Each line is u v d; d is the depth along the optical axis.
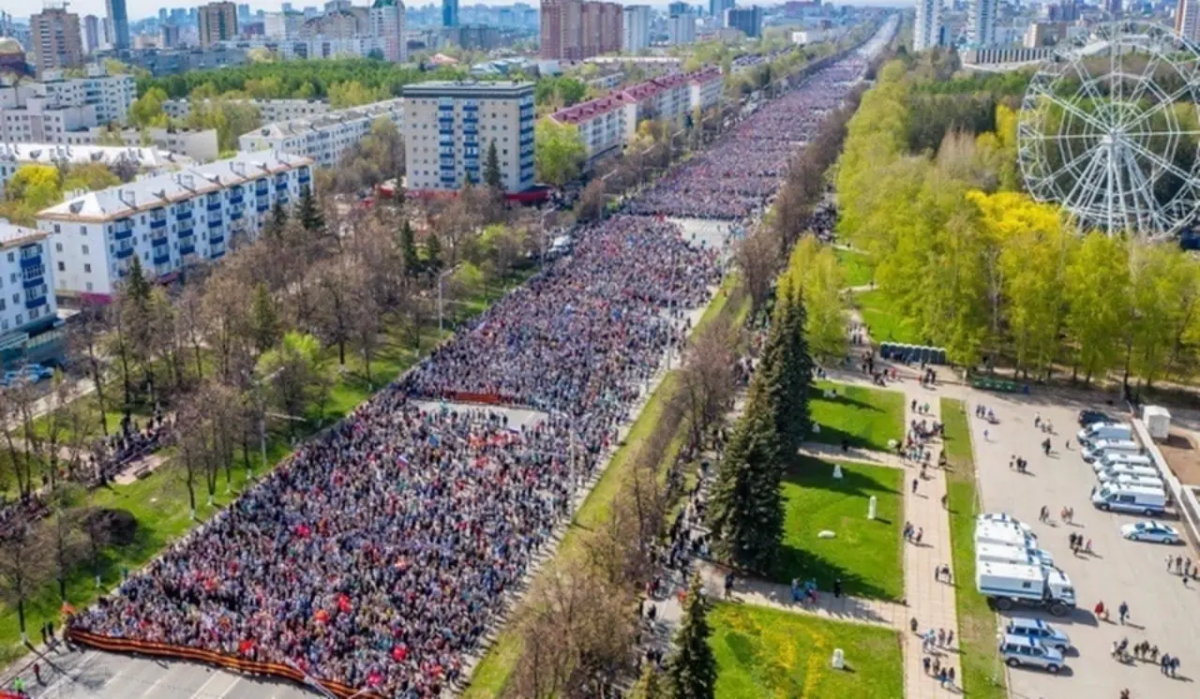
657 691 80.31
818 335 181.25
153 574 115.25
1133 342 170.75
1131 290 170.75
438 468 140.38
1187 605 114.88
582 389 170.00
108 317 180.88
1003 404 171.12
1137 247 179.00
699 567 120.75
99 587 116.69
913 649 106.19
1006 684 100.88
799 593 114.56
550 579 100.88
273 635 103.69
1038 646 103.56
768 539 117.94
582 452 146.12
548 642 89.00
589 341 191.88
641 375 177.12
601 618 91.38
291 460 144.88
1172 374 180.50
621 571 105.50
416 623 105.56
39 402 165.38
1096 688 100.62
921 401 171.88
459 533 122.44
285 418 155.38
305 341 167.88
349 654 101.06
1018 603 113.69
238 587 111.44
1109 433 154.75
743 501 118.00
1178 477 140.50
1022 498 138.75
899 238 197.62
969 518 133.00
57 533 113.00
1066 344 185.62
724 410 154.38
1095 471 146.50
